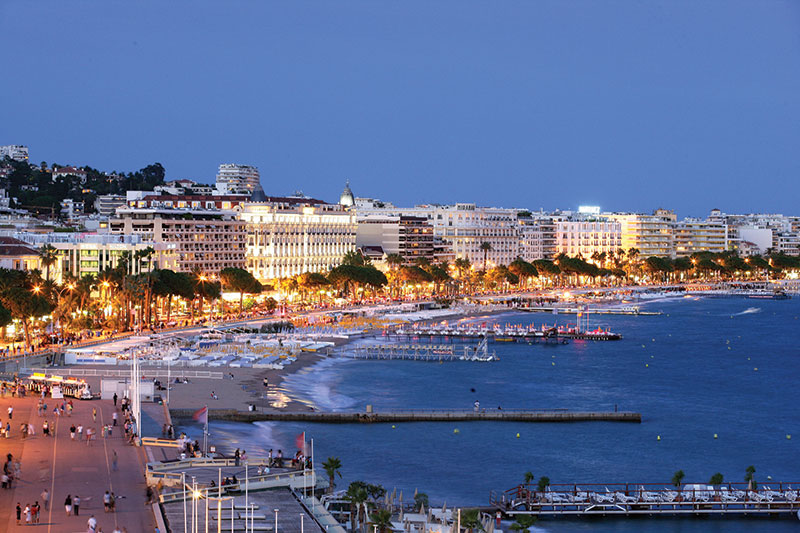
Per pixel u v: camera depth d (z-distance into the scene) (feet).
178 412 652.07
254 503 409.28
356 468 565.94
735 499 512.63
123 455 482.69
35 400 630.33
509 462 594.65
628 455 625.00
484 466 583.58
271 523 380.58
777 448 655.35
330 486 471.62
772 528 486.79
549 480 549.54
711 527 486.79
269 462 471.62
